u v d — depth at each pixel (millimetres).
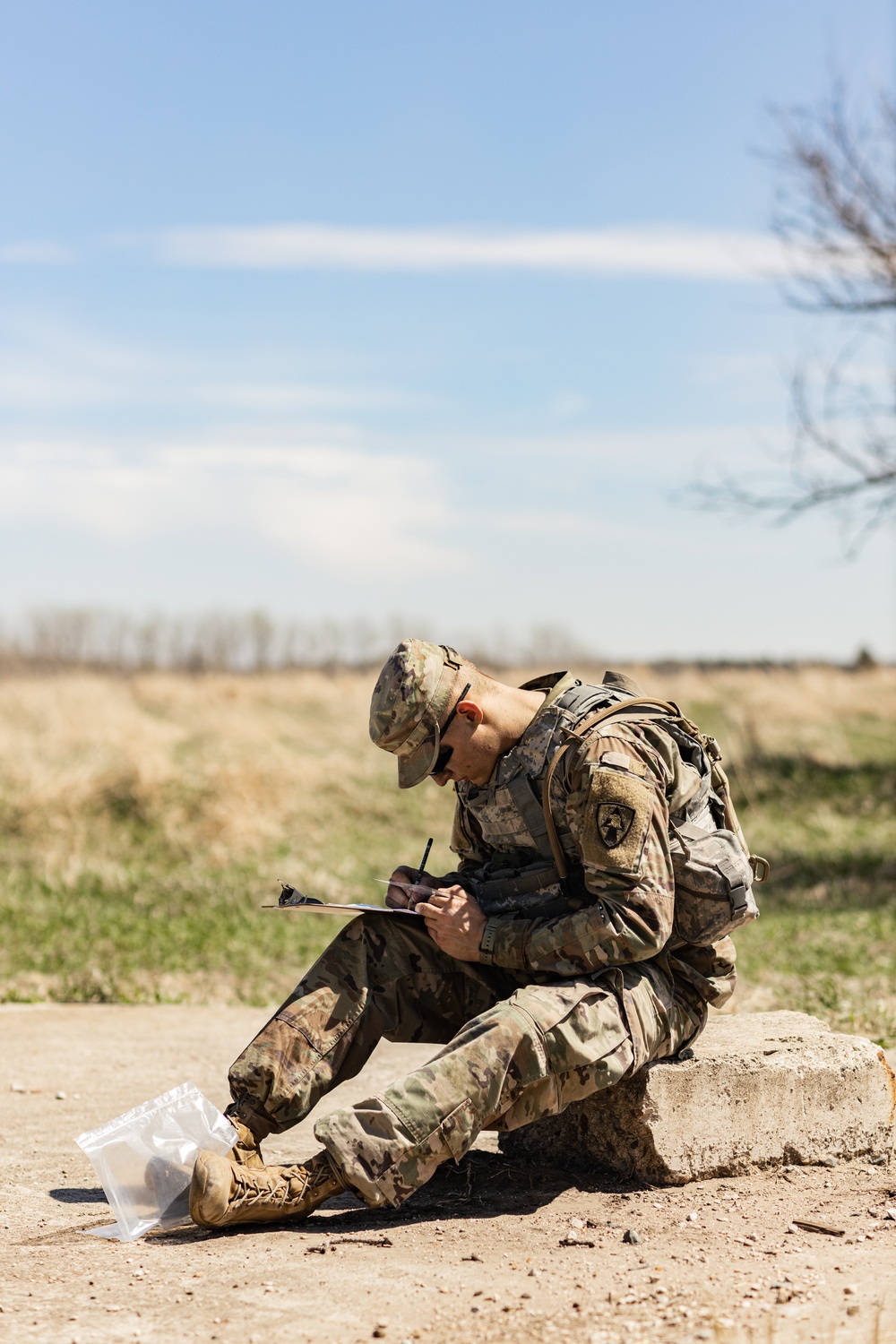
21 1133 4262
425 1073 3084
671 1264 2830
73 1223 3311
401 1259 2930
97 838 12297
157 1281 2828
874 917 9289
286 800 13891
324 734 18219
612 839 3219
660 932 3238
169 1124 3277
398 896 3516
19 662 30016
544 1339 2443
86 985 7176
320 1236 3139
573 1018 3170
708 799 3543
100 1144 3229
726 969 3516
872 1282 2674
